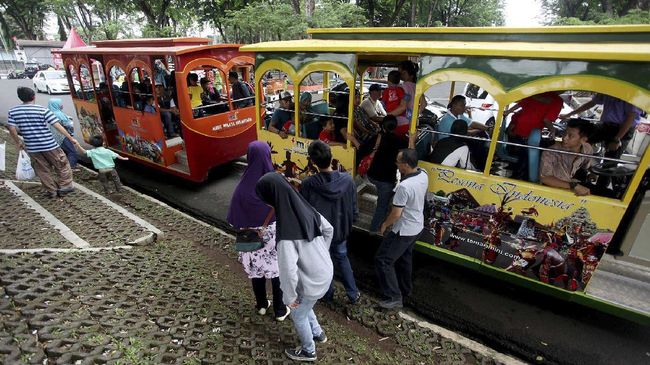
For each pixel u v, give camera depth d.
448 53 3.74
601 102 3.90
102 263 3.91
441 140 4.16
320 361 3.10
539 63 3.30
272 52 5.21
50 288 3.12
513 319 3.97
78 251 4.07
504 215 3.80
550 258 3.66
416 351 3.38
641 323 3.36
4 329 2.50
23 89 5.50
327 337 3.46
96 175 7.87
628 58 2.89
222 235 5.50
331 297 4.10
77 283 3.34
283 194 2.58
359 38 4.91
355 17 16.67
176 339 2.95
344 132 4.87
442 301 4.24
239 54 7.59
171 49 6.66
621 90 2.99
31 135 5.59
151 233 4.99
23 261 3.49
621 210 3.19
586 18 17.00
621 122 3.53
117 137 9.16
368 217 5.09
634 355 3.51
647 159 2.99
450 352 3.37
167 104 7.88
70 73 9.41
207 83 8.02
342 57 4.50
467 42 4.08
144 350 2.65
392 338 3.58
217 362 2.76
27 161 6.25
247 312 3.65
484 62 3.58
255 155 3.04
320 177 3.37
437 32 4.30
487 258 4.04
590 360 3.45
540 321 3.94
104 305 3.12
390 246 3.74
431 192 4.23
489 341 3.68
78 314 2.86
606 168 3.40
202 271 4.37
